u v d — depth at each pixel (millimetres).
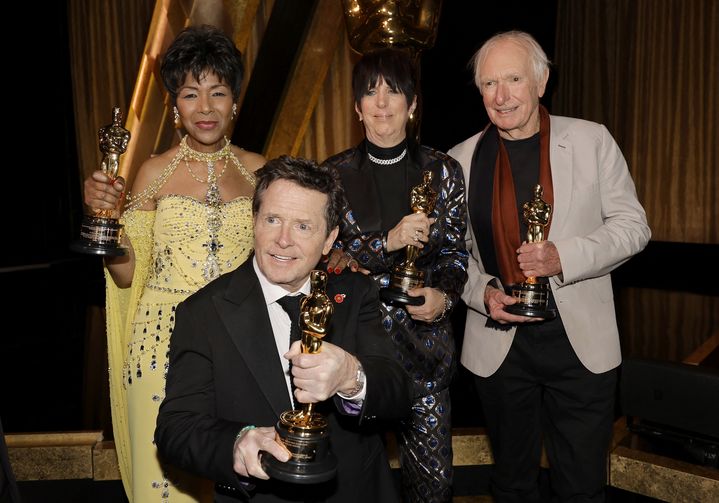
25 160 10242
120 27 9070
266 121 5668
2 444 2043
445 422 2939
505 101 2818
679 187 10023
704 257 9586
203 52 2832
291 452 1654
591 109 10836
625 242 2832
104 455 3936
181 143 3020
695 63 9766
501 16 10664
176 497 2773
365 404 1788
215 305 1945
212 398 1925
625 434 3855
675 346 6340
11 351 6727
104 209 2725
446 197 2916
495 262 3031
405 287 2725
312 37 5594
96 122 9234
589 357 2873
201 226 2883
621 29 10430
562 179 2887
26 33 9977
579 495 2971
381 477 2021
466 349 3145
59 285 9508
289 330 1984
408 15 3727
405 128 3070
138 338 2834
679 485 3441
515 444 3088
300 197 1860
